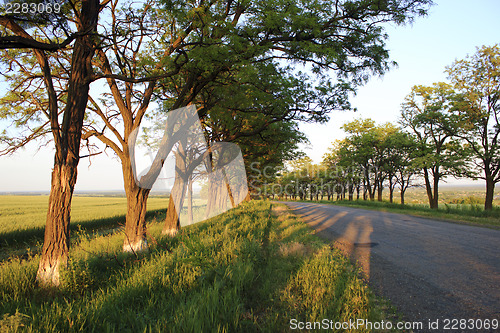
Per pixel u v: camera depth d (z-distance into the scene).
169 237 7.93
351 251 6.89
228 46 6.74
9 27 4.84
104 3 6.43
